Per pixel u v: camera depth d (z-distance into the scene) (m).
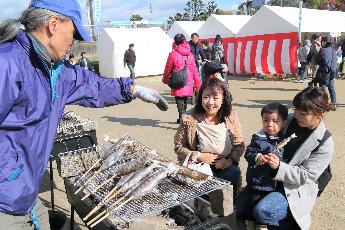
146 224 2.15
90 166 3.01
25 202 1.95
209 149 3.48
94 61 22.03
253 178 3.02
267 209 2.84
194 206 2.77
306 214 2.95
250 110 9.51
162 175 2.46
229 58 18.80
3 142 1.85
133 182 2.43
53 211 3.55
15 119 1.86
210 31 19.47
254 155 2.96
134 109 10.58
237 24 19.20
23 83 1.83
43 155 2.01
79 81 2.46
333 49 8.84
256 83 15.58
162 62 20.83
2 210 1.89
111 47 19.03
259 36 16.78
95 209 2.38
